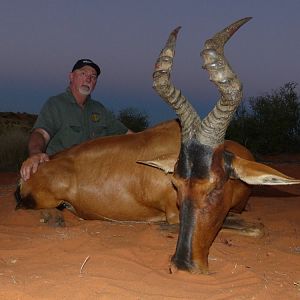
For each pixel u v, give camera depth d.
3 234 2.20
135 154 2.49
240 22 1.66
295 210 2.92
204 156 1.71
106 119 3.09
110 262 1.82
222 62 1.64
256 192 3.53
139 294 1.54
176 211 2.40
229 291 1.58
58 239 2.11
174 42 1.78
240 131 6.71
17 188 2.66
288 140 6.77
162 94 1.76
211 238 1.74
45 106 2.88
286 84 7.13
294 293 1.61
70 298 1.50
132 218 2.54
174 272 1.70
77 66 2.95
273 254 2.01
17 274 1.70
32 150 2.67
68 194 2.54
